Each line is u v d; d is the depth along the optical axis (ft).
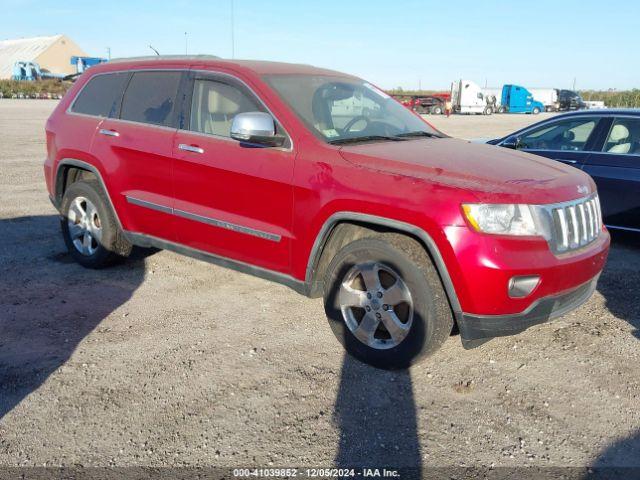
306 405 10.70
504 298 10.47
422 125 16.14
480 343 11.44
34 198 28.68
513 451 9.48
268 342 13.21
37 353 12.48
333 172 11.96
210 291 16.34
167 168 14.94
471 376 11.80
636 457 9.36
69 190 17.80
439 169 11.42
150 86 16.10
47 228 22.89
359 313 12.44
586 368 12.15
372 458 9.26
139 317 14.47
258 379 11.58
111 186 16.48
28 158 43.06
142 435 9.75
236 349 12.84
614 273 18.30
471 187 10.75
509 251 10.41
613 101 186.70
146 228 15.98
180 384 11.34
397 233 11.62
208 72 14.78
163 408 10.53
